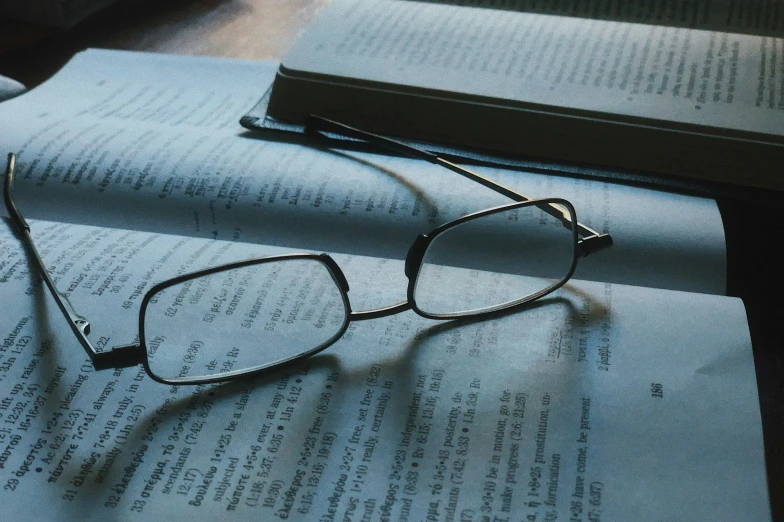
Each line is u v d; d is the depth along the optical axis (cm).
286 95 42
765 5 48
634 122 39
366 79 41
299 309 33
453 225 34
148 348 32
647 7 49
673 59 43
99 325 33
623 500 29
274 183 38
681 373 32
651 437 30
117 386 31
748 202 38
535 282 34
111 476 29
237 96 45
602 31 45
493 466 29
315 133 41
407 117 41
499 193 38
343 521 28
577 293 34
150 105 44
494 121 40
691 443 30
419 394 31
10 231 36
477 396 31
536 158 40
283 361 32
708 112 39
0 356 32
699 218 37
